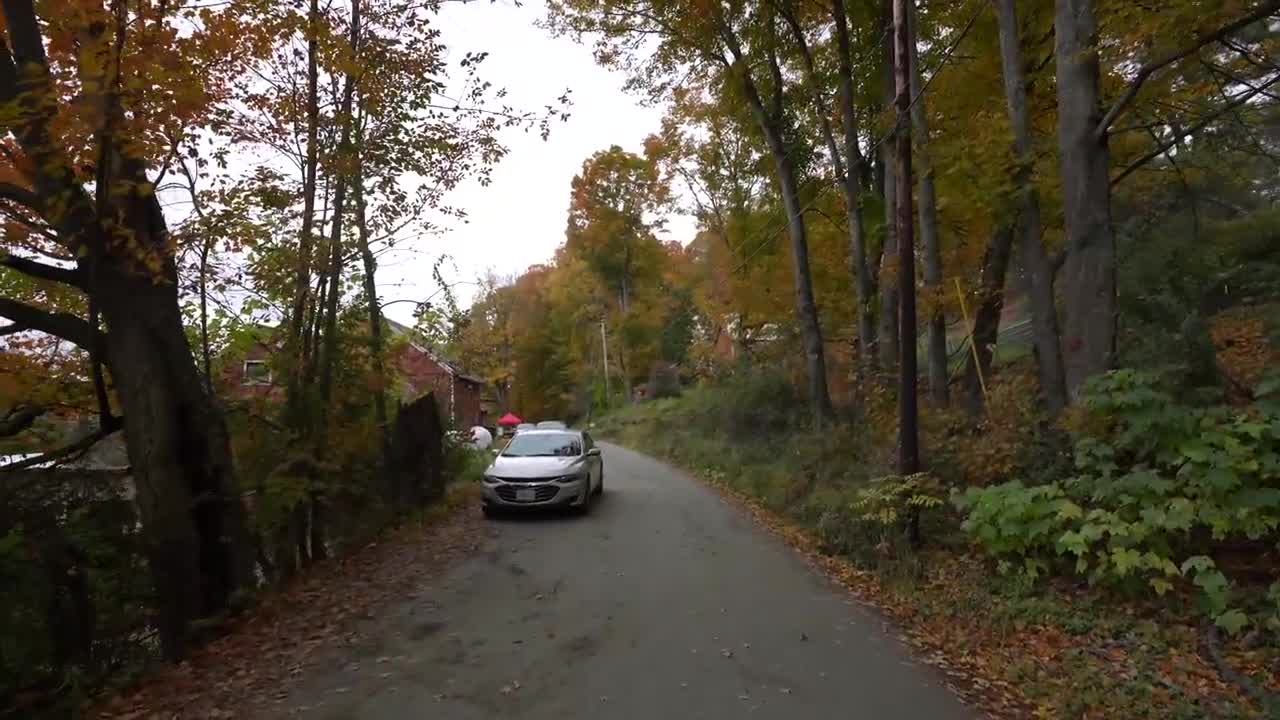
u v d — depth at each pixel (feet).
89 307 24.07
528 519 43.78
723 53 60.03
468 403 143.54
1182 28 25.25
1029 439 29.09
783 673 18.56
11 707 16.72
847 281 71.82
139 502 22.95
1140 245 54.13
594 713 16.11
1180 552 21.84
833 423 56.18
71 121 19.98
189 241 24.20
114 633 19.92
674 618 23.49
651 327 168.55
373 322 35.35
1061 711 15.92
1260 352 36.81
